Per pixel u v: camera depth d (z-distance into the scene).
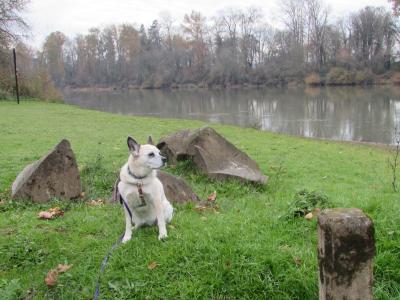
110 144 15.06
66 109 34.28
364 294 3.33
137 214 5.89
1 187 8.68
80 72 133.88
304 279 4.34
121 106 51.50
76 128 20.48
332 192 8.59
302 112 37.19
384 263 4.53
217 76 102.06
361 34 92.31
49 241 5.68
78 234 5.97
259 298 4.28
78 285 4.67
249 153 14.32
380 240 4.91
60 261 5.17
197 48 113.25
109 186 8.58
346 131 25.61
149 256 4.98
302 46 95.38
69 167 7.67
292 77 91.50
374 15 92.19
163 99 65.00
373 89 66.62
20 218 6.62
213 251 4.89
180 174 9.44
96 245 5.55
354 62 85.19
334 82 82.50
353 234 3.22
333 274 3.29
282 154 14.33
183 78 111.19
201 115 37.47
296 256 4.70
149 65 120.75
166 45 127.81
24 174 7.84
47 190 7.48
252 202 7.53
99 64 131.62
